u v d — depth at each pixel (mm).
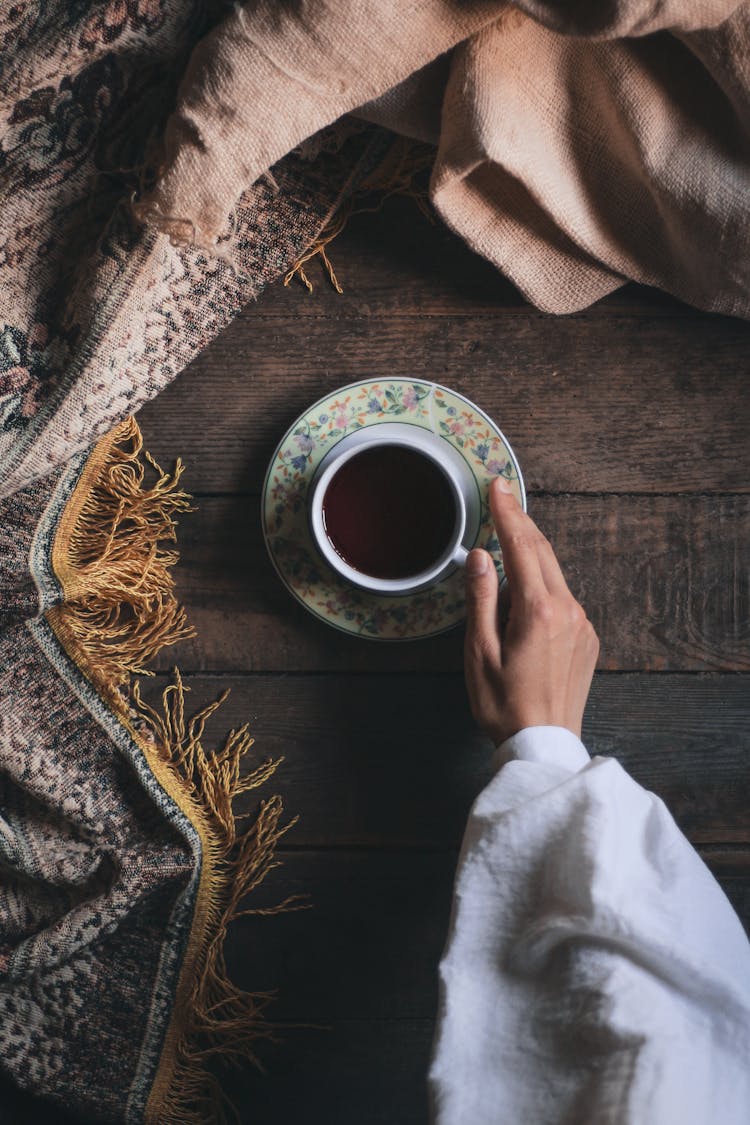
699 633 928
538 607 864
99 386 875
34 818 930
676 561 927
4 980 924
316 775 936
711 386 923
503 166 824
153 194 808
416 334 920
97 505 919
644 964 744
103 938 922
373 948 940
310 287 917
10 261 859
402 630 890
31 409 875
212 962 926
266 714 933
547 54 818
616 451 924
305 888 939
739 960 763
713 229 842
